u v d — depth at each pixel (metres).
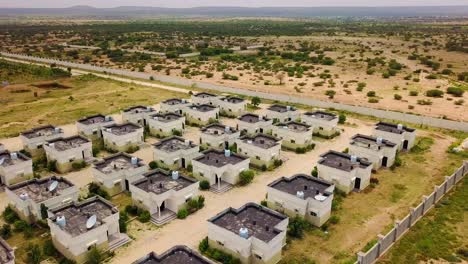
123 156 58.44
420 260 39.34
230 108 89.94
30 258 39.84
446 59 165.38
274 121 82.62
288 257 40.78
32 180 49.56
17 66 143.12
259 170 62.84
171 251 35.06
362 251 41.66
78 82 127.69
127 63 162.62
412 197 53.72
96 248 40.06
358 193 54.84
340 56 174.25
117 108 96.81
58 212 42.88
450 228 45.00
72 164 61.69
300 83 121.88
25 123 84.81
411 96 106.50
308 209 46.41
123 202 52.22
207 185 56.00
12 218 47.19
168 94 111.38
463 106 96.62
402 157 67.62
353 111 94.00
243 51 196.12
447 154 68.75
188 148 62.78
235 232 39.09
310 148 71.62
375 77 130.62
